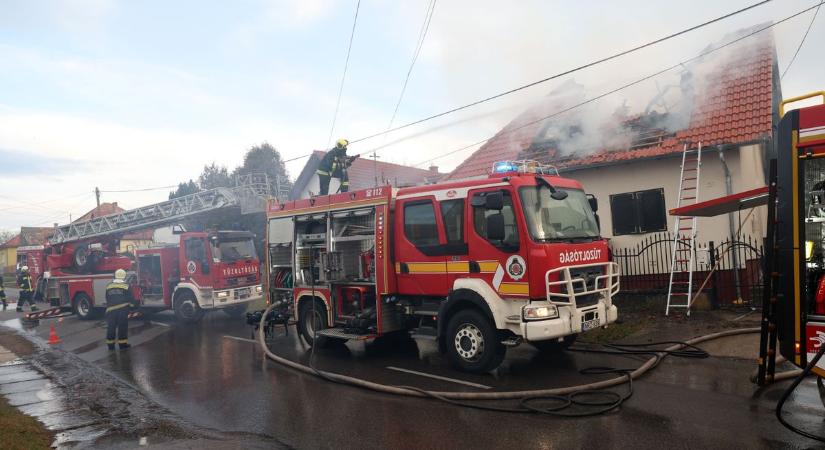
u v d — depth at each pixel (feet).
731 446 14.73
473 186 24.57
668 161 39.34
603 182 42.29
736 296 35.58
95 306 54.13
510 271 22.93
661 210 39.68
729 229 37.11
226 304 46.80
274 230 35.83
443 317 25.43
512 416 18.12
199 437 17.71
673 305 33.81
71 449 17.10
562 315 22.53
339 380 23.95
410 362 27.37
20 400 24.00
